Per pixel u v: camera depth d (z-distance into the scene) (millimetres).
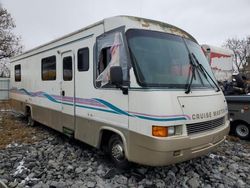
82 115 5422
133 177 4332
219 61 10867
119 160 4570
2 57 28344
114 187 4000
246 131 7215
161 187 4031
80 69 5453
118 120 4355
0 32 28047
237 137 7383
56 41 6480
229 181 4281
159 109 3656
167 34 4613
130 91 4051
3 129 8445
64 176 4406
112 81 3996
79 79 5492
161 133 3629
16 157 5434
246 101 7000
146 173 4465
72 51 5758
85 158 5324
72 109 5797
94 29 5020
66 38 6000
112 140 4699
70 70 5855
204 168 4746
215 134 4266
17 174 4504
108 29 4641
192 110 3928
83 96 5359
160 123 3633
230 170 4785
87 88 5215
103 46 4746
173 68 4277
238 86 8242
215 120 4359
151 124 3697
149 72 3992
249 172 4723
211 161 5113
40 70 7547
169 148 3621
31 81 8344
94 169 4719
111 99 4508
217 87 4840
